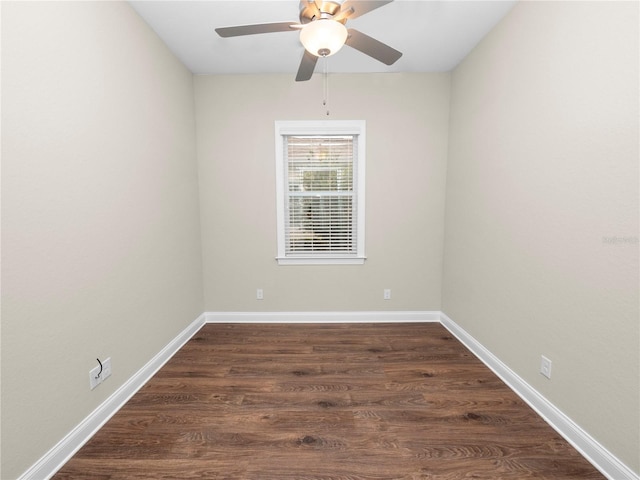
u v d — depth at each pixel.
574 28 1.52
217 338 2.90
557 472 1.38
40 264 1.34
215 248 3.24
